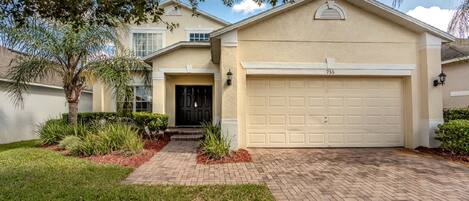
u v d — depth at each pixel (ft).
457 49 49.60
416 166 25.70
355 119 35.32
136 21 18.52
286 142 34.83
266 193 18.11
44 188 18.26
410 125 34.55
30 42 33.65
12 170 22.80
